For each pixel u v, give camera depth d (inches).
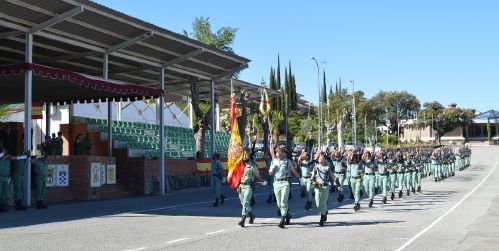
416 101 5068.9
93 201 906.7
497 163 2416.3
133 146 1283.2
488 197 927.0
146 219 636.7
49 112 1272.1
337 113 3058.6
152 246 435.5
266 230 534.6
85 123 1253.1
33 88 1010.1
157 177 1115.3
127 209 764.6
